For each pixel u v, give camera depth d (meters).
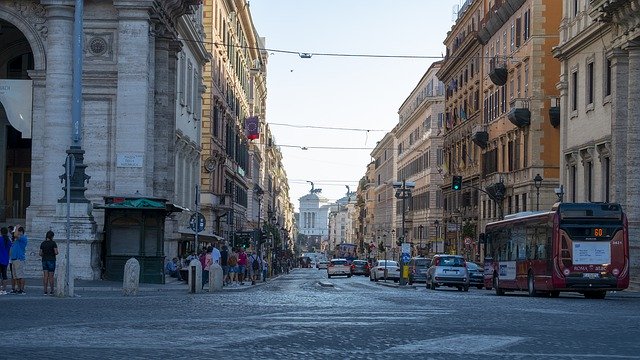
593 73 55.44
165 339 15.52
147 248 39.47
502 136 76.75
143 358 12.73
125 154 42.53
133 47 42.62
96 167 43.00
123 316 20.95
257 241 69.25
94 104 43.03
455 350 14.14
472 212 89.38
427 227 117.81
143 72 42.59
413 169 133.38
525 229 42.47
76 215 38.34
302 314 22.39
